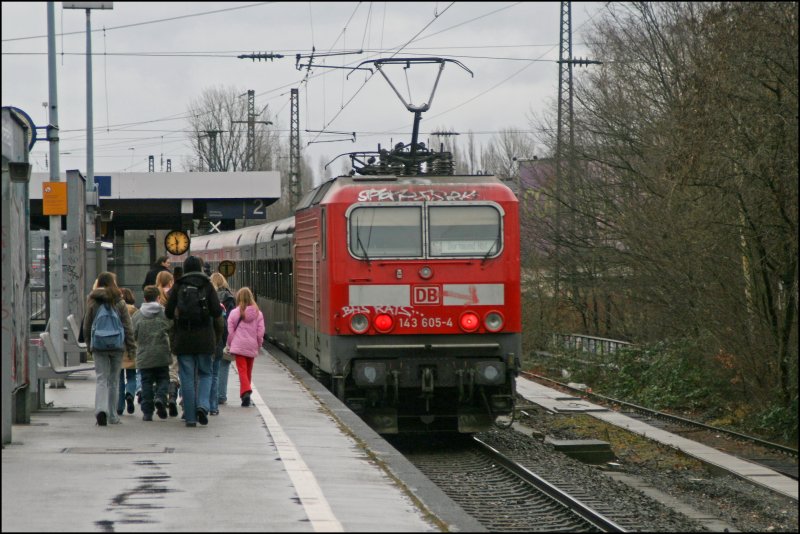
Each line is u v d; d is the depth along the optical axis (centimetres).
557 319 6391
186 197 6719
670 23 4909
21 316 2089
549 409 3994
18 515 1326
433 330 2586
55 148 3359
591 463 2938
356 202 2597
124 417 2347
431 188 2616
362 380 2556
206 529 1260
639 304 4844
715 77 3669
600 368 5134
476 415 2661
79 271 3269
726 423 3734
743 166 3472
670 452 3141
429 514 1396
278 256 4169
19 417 2155
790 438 3388
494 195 2623
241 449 1889
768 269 3706
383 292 2583
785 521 2138
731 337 3853
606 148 5319
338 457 1833
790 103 3303
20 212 2064
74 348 2903
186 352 2155
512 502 2039
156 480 1570
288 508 1391
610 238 5278
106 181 5541
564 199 5694
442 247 2603
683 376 4334
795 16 3259
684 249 4081
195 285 2159
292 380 3222
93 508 1370
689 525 1977
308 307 3141
